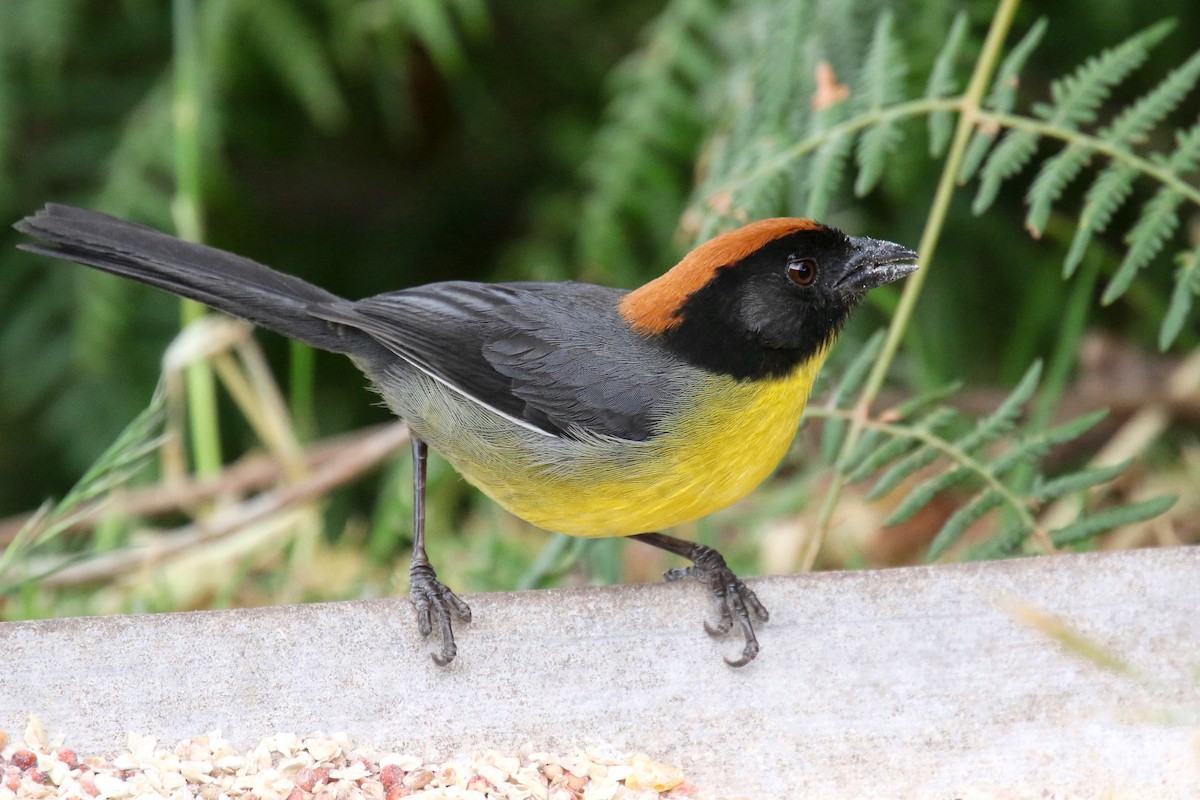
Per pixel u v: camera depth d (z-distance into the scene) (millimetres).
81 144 13320
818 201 10016
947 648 7527
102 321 12820
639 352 8266
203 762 7027
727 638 7527
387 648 7379
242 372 14523
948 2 12375
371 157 15172
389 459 13188
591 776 7188
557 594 7551
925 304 13344
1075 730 7410
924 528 12695
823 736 7402
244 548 11828
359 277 14641
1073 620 7539
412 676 7359
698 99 12664
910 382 13289
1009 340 13766
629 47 14258
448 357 8477
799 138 11125
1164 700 7430
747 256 8141
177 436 12211
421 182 15125
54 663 7180
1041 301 12945
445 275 14727
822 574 7668
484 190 14922
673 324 8242
